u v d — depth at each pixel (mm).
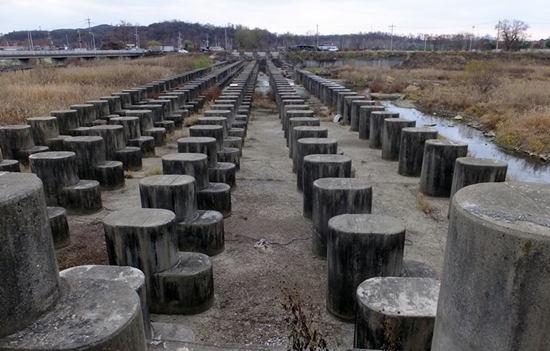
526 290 2268
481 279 2424
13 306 2617
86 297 3029
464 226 2504
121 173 9781
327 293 5062
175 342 3678
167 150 13602
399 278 4410
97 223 7816
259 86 38406
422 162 9859
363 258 4688
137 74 30062
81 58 51781
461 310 2584
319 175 7637
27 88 19078
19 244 2605
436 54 61906
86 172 9562
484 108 22484
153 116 15391
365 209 6273
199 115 19531
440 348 2846
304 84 36562
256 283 5707
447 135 18703
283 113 16984
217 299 5363
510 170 13273
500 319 2381
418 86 35062
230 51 103125
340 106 19844
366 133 15148
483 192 2832
